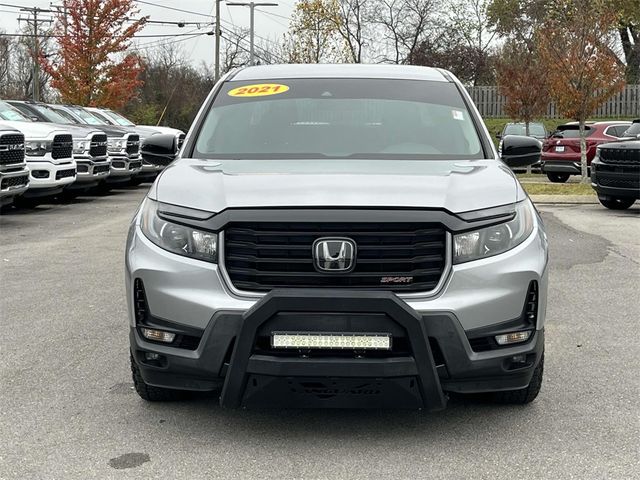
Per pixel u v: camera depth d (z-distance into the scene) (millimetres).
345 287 3805
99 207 15891
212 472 3725
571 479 3656
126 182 21359
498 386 3979
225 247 3893
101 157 17062
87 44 31547
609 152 13969
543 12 44531
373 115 5285
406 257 3826
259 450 3982
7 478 3660
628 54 43844
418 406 3807
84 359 5520
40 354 5637
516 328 3965
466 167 4574
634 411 4531
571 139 21422
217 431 4230
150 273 3984
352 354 3730
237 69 6141
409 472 3727
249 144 5059
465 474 3707
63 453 3945
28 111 17734
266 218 3824
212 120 5332
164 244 4020
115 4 31469
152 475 3693
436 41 43844
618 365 5398
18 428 4266
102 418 4410
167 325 3945
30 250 10289
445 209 3891
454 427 4289
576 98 19828
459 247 3879
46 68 32406
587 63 19688
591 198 16375
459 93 5609
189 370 3889
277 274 3820
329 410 4535
